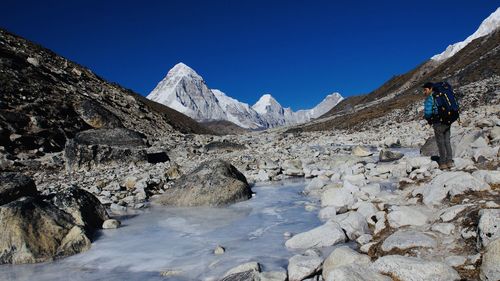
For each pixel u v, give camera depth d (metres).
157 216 11.18
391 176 12.70
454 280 4.94
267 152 24.56
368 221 8.12
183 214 11.25
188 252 8.01
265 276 5.94
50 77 42.22
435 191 8.08
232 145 29.34
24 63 41.19
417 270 5.06
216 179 12.68
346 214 8.60
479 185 7.62
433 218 7.05
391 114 49.44
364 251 6.65
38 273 7.22
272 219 10.07
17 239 7.90
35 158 23.91
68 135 30.00
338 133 41.50
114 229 9.95
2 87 31.70
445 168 10.47
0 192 9.60
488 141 13.00
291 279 6.01
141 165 21.73
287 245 7.78
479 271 5.01
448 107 10.20
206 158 23.78
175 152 26.70
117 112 44.41
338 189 10.49
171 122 55.31
